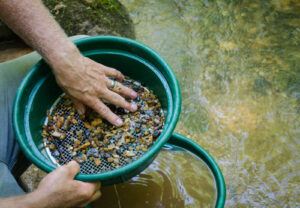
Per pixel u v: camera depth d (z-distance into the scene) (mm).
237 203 1019
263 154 1075
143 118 855
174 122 758
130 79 916
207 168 1016
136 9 1345
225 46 1250
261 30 1273
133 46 862
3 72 880
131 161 805
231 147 1087
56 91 895
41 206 703
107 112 840
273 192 1028
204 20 1308
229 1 1337
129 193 1021
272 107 1137
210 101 1154
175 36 1282
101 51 890
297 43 1241
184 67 1216
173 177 1031
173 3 1351
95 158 816
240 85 1175
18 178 954
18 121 793
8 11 796
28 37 816
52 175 717
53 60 809
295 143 1085
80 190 728
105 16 1249
